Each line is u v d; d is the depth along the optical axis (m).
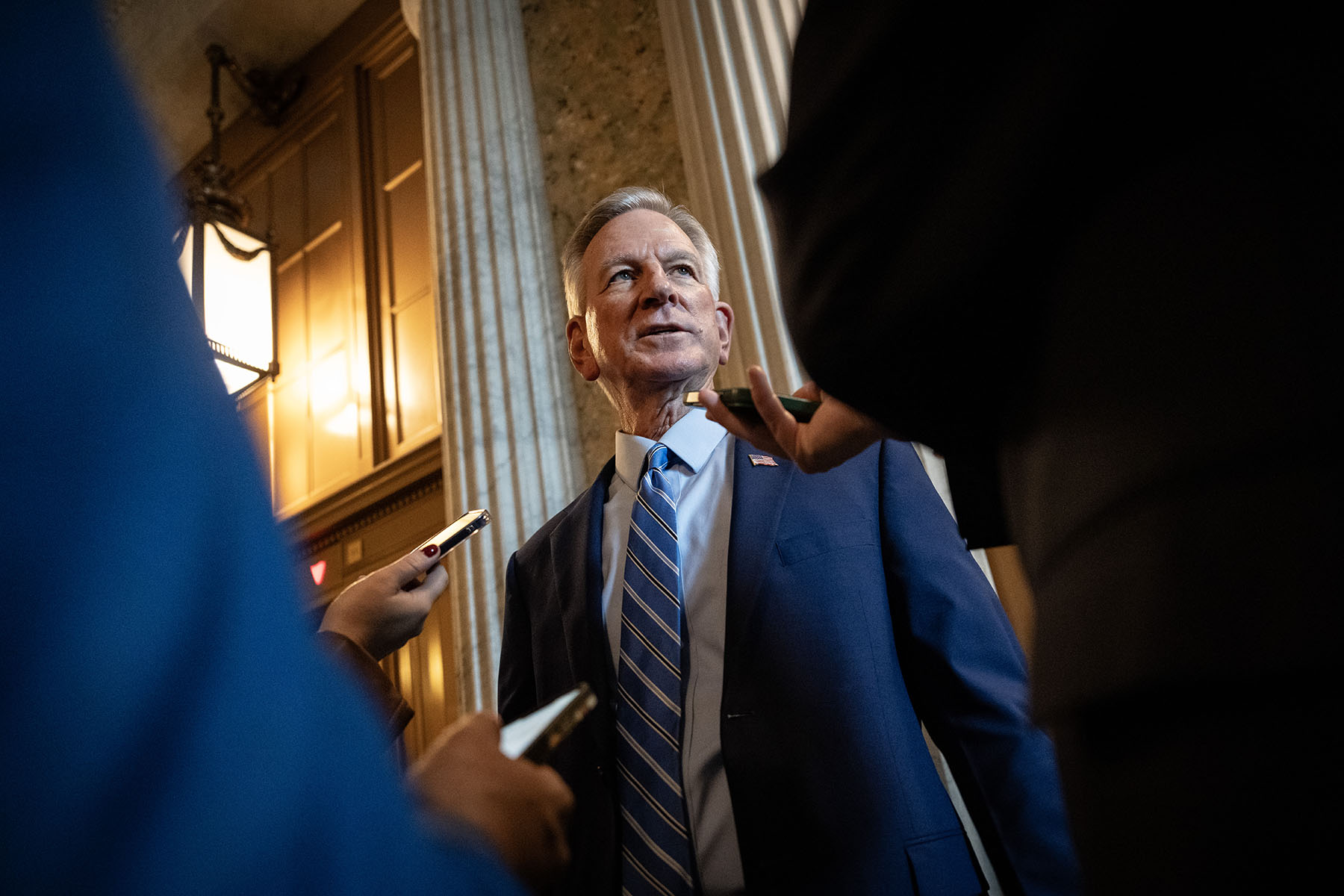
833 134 0.46
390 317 3.89
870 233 0.44
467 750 0.38
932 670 0.99
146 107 0.30
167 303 0.26
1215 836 0.29
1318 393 0.29
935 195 0.42
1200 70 0.34
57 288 0.24
